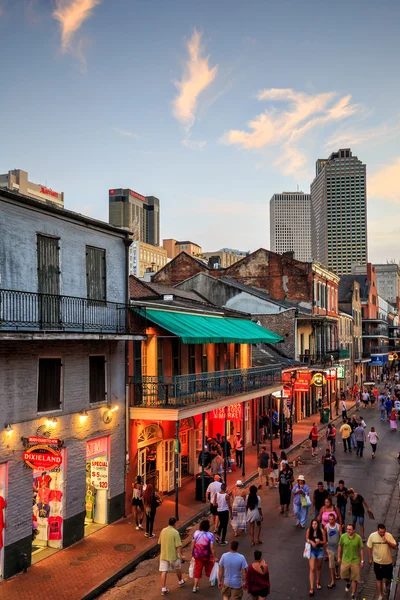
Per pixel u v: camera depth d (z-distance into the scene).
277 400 32.00
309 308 40.31
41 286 13.15
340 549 11.16
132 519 15.92
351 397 50.22
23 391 12.28
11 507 11.80
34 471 12.70
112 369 15.80
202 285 38.47
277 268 41.16
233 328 23.17
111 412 15.52
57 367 13.58
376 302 75.56
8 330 11.30
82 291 14.66
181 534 14.97
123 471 16.17
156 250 171.75
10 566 11.73
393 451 26.27
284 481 16.58
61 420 13.50
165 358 19.33
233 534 14.88
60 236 13.87
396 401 35.41
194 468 21.28
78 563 12.53
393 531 14.96
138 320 17.52
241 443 22.95
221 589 10.48
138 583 11.81
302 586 11.51
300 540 14.28
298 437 30.05
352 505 13.97
